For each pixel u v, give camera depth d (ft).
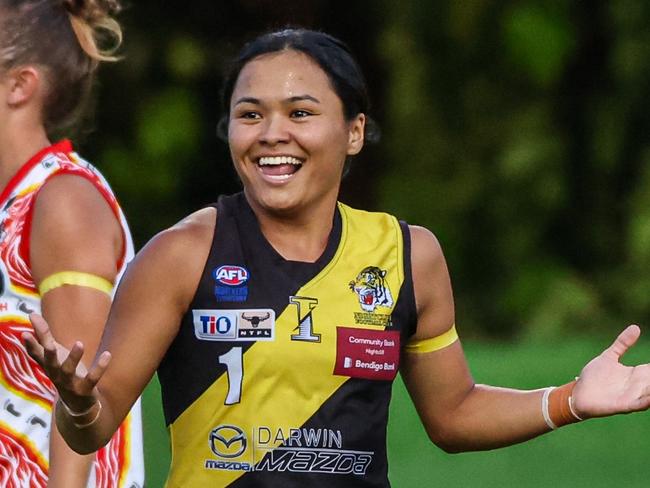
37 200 42.19
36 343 37.24
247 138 41.81
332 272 41.83
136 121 171.94
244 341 41.04
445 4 169.99
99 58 44.93
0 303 42.06
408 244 42.88
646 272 169.27
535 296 171.73
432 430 45.60
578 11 173.06
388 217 43.34
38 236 41.91
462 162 173.78
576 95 174.70
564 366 107.65
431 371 44.37
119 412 40.81
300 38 42.42
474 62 172.14
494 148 173.78
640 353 116.37
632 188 173.58
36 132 43.57
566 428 94.02
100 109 170.40
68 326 41.47
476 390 45.14
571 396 43.47
